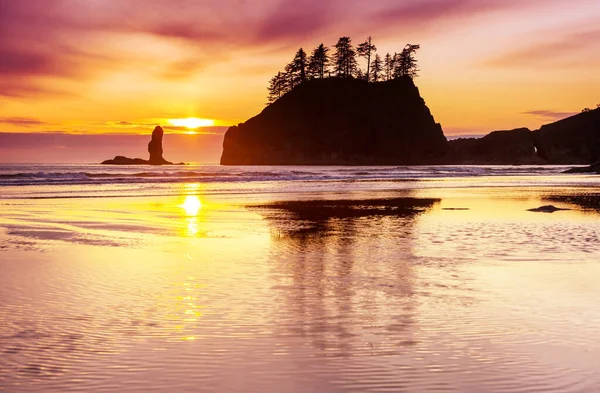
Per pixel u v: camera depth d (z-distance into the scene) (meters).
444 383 5.21
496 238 15.61
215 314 7.63
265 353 6.04
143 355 5.95
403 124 171.00
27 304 8.02
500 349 6.21
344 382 5.24
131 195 33.06
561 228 17.94
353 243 14.74
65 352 6.01
